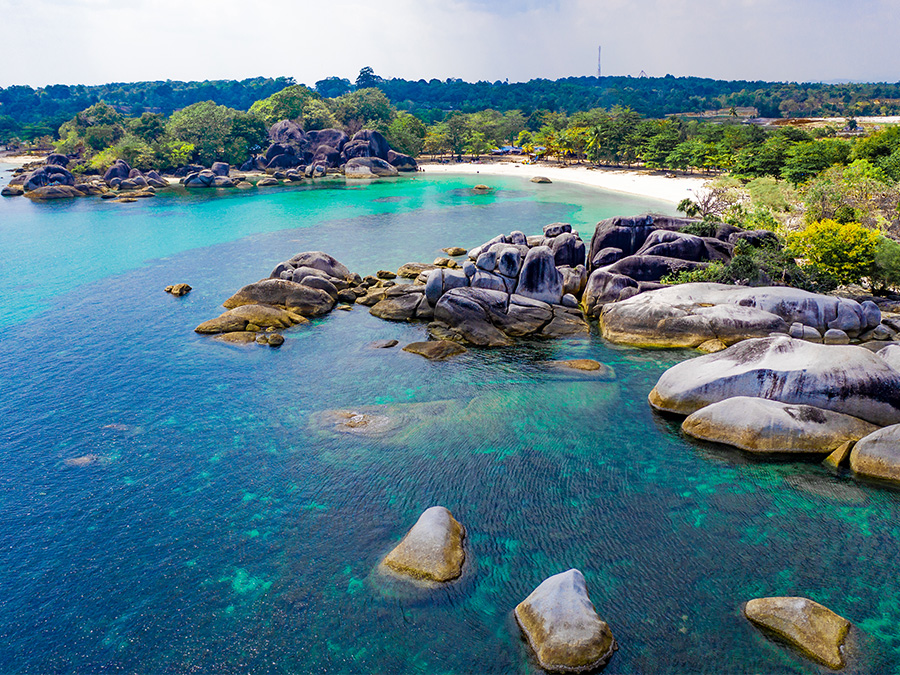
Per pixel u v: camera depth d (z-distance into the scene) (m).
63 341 34.91
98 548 18.31
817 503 19.80
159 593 16.55
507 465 22.22
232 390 28.45
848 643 14.34
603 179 112.00
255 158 135.12
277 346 33.50
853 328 32.22
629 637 14.76
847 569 16.89
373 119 158.75
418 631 15.13
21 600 16.36
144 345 34.19
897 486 20.38
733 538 18.25
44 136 185.25
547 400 27.08
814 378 23.39
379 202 90.69
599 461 22.38
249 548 18.19
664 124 131.62
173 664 14.44
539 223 70.62
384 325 36.81
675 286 35.66
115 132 141.00
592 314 38.34
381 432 24.47
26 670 14.30
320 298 39.25
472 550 17.86
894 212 53.03
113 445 23.95
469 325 34.62
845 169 64.06
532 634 14.57
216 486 21.22
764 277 37.28
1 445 24.03
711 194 68.38
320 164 133.25
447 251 54.91
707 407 23.94
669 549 17.81
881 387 22.75
